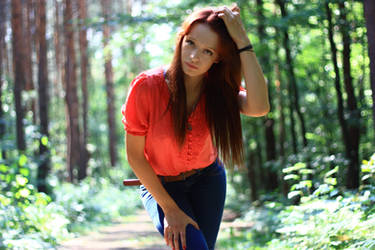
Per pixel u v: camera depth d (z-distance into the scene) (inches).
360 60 446.9
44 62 510.6
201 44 88.7
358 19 357.1
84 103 979.9
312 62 507.2
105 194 687.1
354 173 319.9
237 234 346.3
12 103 631.2
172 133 94.3
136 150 94.3
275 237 276.1
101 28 454.0
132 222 493.7
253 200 575.2
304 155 395.2
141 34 480.4
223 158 101.3
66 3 735.1
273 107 492.4
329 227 185.3
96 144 1385.3
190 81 95.0
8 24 900.6
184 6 438.9
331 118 425.7
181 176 102.2
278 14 466.9
